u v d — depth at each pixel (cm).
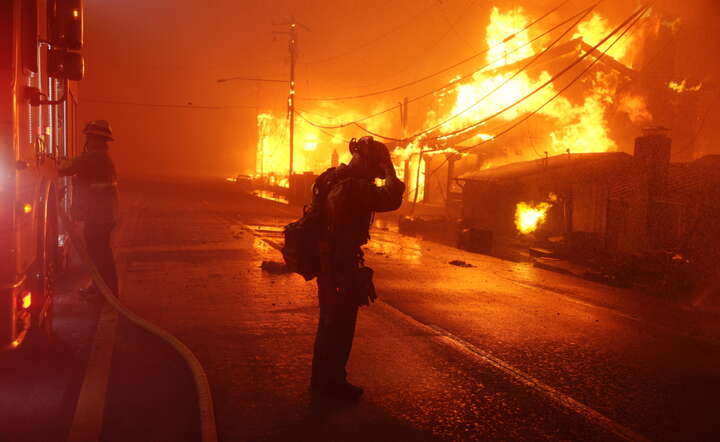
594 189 2059
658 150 1683
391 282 933
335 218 370
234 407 392
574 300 874
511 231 2464
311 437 349
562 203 2198
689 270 1253
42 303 475
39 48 472
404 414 390
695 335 685
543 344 589
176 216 2088
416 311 715
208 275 916
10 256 386
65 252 861
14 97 380
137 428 359
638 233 1684
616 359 552
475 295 848
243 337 565
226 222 1917
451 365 502
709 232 1515
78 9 458
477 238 1706
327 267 376
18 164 387
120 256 1089
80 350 513
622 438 370
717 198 1562
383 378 461
